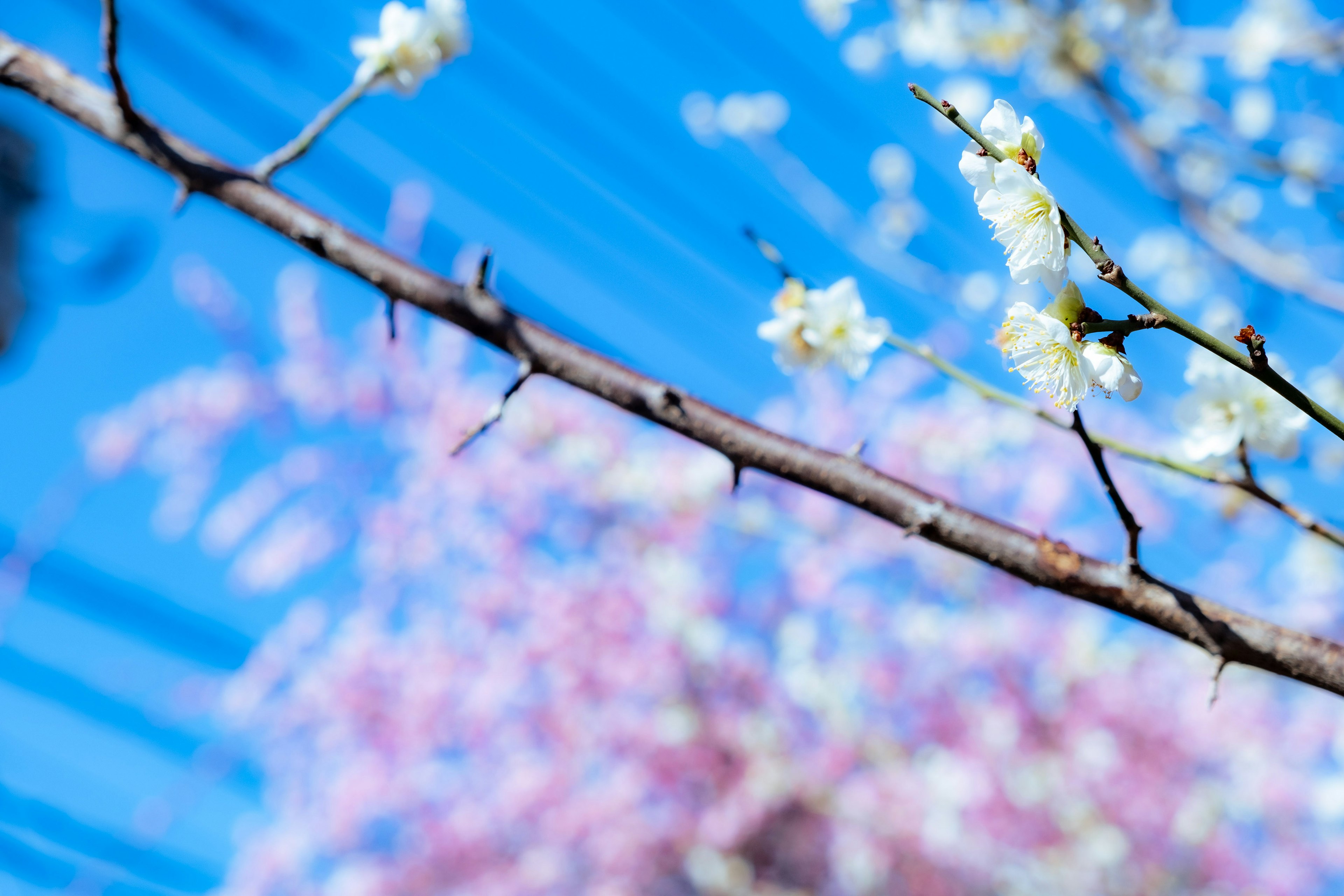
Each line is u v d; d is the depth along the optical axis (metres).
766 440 1.23
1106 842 7.04
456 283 1.28
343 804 7.19
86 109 1.30
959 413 6.98
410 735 7.07
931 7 4.81
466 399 6.82
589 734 7.05
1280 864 7.42
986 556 1.16
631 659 6.91
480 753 7.21
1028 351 1.19
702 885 7.47
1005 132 1.13
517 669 6.86
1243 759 7.22
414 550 6.83
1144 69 4.03
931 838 6.91
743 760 7.20
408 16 1.77
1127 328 1.13
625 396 1.25
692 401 1.25
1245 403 1.51
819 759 7.05
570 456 6.49
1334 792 6.78
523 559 6.91
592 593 6.84
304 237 1.28
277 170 1.32
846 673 7.07
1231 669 7.27
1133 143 3.62
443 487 6.77
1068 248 1.07
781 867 7.64
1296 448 1.50
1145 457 1.43
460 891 7.38
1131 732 7.18
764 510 5.84
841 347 1.76
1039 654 7.29
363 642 6.99
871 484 1.20
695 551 6.89
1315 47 3.95
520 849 7.42
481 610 6.88
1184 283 5.79
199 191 1.30
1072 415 1.13
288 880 7.39
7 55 1.30
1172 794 7.18
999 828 7.01
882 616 7.04
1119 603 1.12
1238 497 2.31
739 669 7.04
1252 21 4.45
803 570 6.79
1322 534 1.35
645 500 6.48
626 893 7.27
